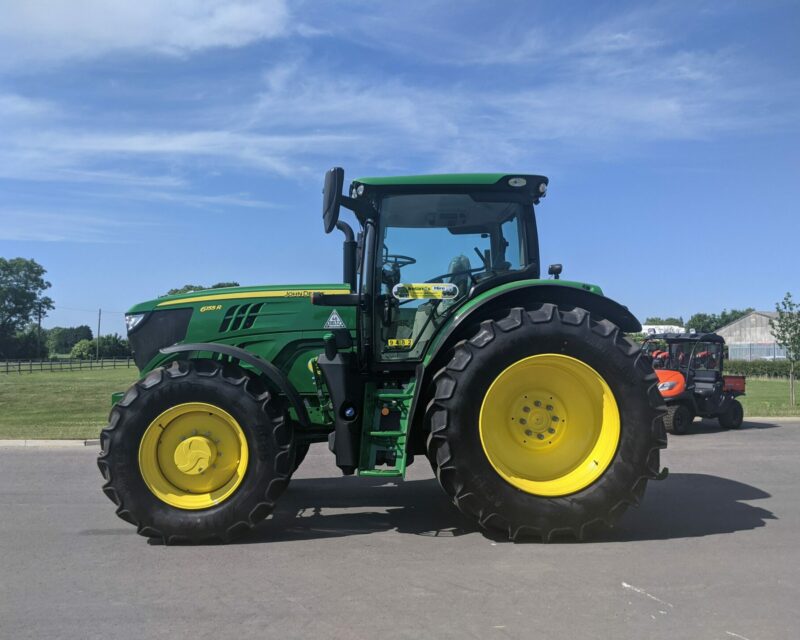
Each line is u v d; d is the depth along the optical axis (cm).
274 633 319
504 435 469
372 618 334
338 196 469
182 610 348
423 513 555
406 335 516
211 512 463
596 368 460
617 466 454
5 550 461
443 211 527
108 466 465
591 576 390
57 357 9488
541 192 530
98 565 425
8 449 966
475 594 364
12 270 10200
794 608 343
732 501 586
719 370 1308
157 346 561
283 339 548
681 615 334
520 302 499
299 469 800
